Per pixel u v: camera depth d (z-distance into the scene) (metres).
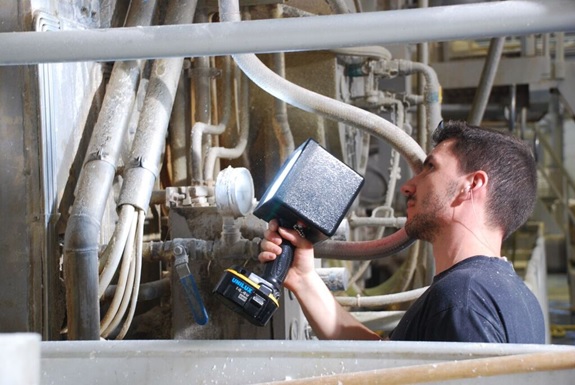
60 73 1.31
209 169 1.62
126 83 1.35
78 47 0.82
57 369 0.79
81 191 1.21
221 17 1.15
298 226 1.02
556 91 4.63
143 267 1.63
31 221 1.25
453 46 4.72
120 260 1.33
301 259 1.15
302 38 0.79
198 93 1.71
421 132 2.74
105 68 1.51
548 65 4.33
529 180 1.09
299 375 0.75
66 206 1.33
